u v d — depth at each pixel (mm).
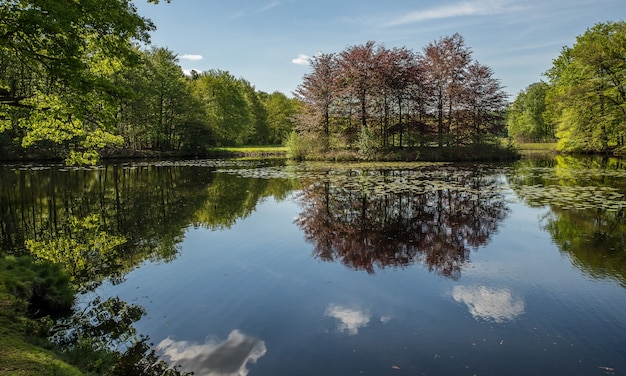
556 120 41688
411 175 22469
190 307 5898
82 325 5410
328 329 5133
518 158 34125
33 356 3902
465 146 33875
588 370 4160
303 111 39688
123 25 8867
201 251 8797
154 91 42156
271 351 4617
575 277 6930
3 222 12070
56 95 9766
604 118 34375
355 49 34500
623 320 5285
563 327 5113
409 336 4922
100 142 11727
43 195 16969
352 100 35531
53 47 8156
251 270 7512
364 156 33312
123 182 21094
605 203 13391
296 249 8914
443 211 13039
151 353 4621
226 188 18859
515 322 5270
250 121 63750
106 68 10320
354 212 13156
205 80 58656
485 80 34938
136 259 8344
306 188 18438
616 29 37188
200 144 44906
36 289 5938
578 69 39750
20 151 32781
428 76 34625
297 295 6281
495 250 8695
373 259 8148
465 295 6211
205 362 4406
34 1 7680
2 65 23719
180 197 16406
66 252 9023
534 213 12281
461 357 4430
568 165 27797
